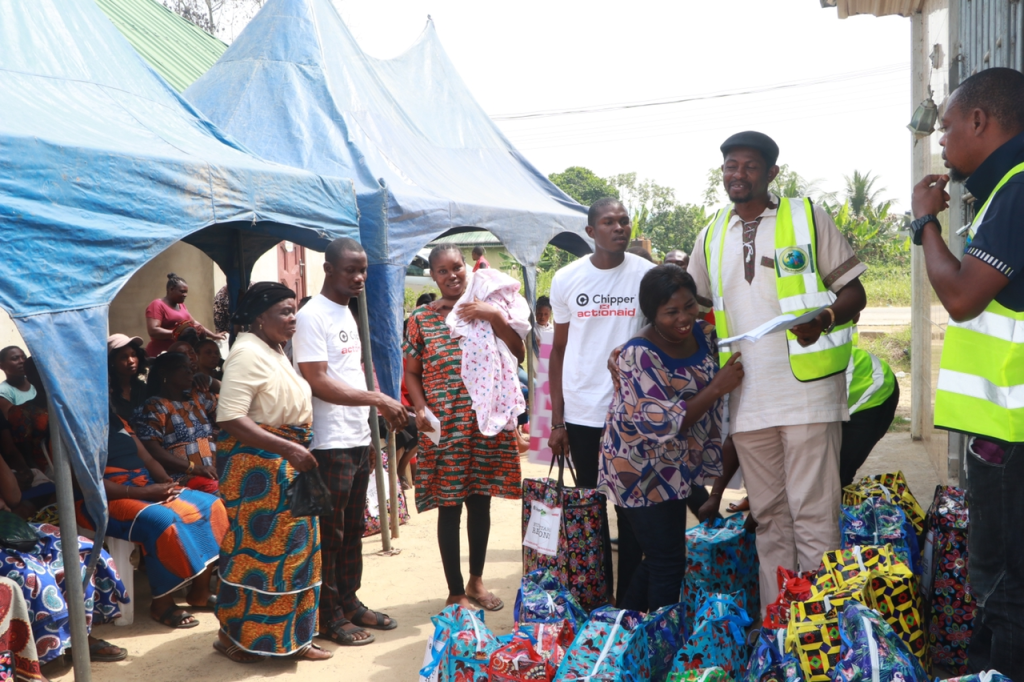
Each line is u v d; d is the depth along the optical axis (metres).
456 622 3.03
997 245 2.26
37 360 3.07
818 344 3.28
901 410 10.55
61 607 3.67
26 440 4.42
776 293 3.32
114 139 3.75
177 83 9.71
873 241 38.09
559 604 3.31
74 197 3.30
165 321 8.38
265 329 3.73
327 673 3.69
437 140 8.42
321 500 3.58
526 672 2.76
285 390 3.69
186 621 4.29
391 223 5.79
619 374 3.28
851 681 2.29
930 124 3.75
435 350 4.24
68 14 4.43
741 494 6.37
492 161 8.93
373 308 5.77
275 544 3.71
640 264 4.06
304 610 3.79
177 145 4.15
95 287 3.32
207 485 4.93
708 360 3.36
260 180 4.32
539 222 8.05
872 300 30.59
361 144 6.43
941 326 6.73
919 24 8.26
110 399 4.98
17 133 3.15
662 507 3.22
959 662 3.21
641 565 3.43
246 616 3.75
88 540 3.96
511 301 4.39
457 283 4.34
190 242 6.55
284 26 6.82
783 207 3.36
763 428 3.35
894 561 2.98
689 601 3.16
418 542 5.70
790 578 3.06
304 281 12.92
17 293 3.02
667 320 3.16
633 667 2.75
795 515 3.38
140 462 4.50
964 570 3.18
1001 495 2.39
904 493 3.78
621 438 3.24
